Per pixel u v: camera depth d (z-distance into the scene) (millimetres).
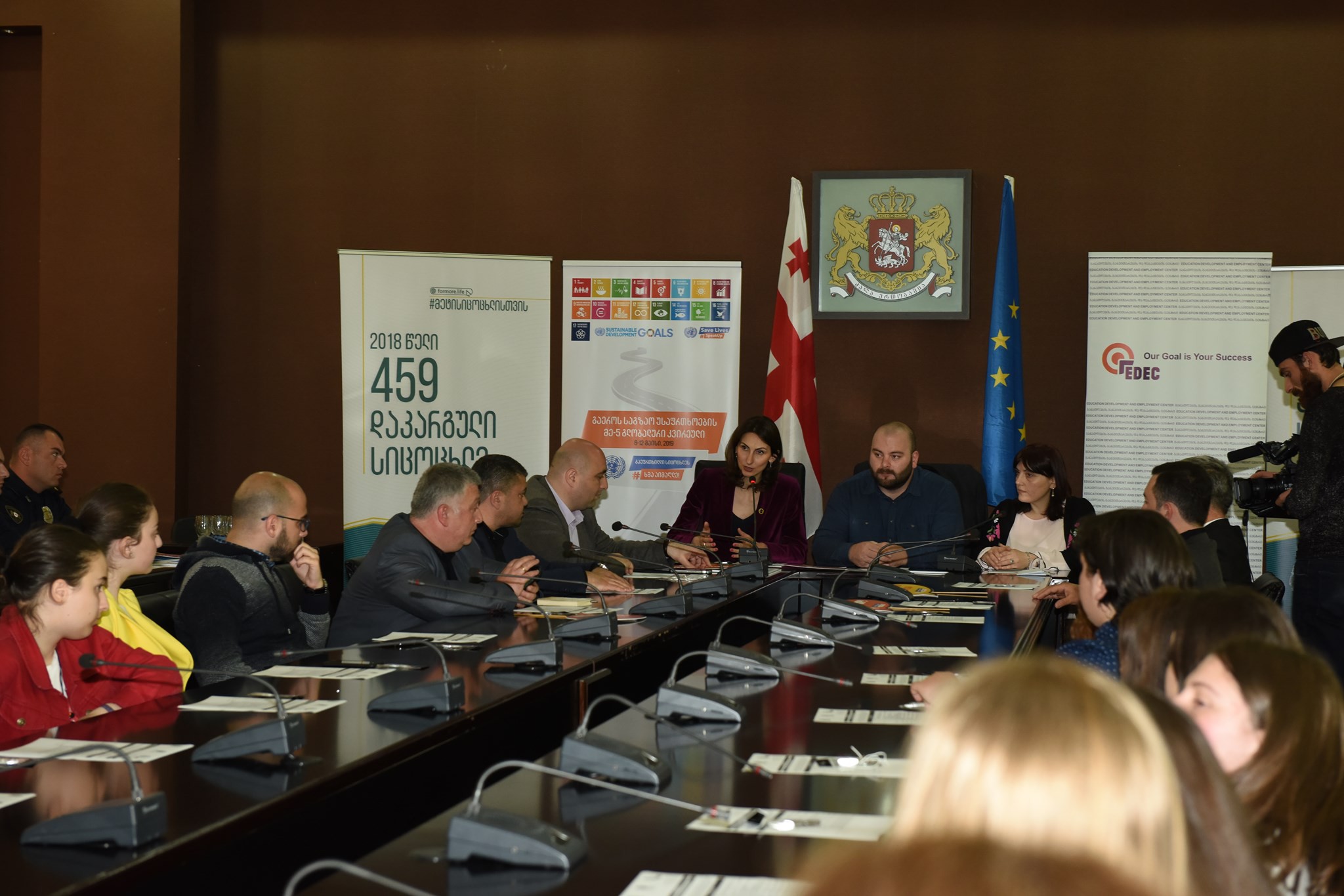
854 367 6125
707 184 6211
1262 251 5664
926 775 542
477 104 6383
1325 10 5684
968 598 3895
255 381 6543
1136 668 1691
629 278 5977
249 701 2207
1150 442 5543
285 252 6516
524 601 3490
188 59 6426
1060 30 5906
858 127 6082
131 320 6371
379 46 6441
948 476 5234
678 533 5141
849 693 2307
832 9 6098
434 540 3529
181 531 5457
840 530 5004
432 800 2102
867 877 497
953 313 5984
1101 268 5578
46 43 6395
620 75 6277
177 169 6340
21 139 6617
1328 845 1195
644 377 5965
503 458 4258
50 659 2424
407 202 6438
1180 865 524
